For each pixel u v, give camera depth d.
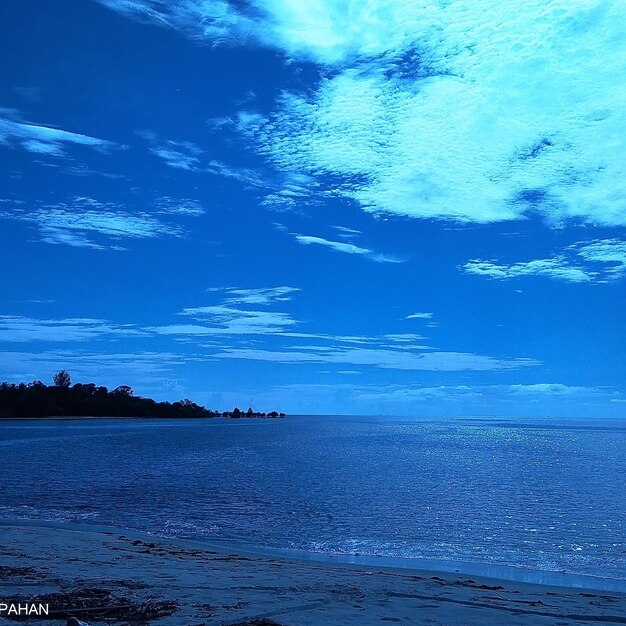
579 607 10.77
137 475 42.59
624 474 48.38
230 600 9.68
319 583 11.64
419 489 36.69
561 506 29.77
